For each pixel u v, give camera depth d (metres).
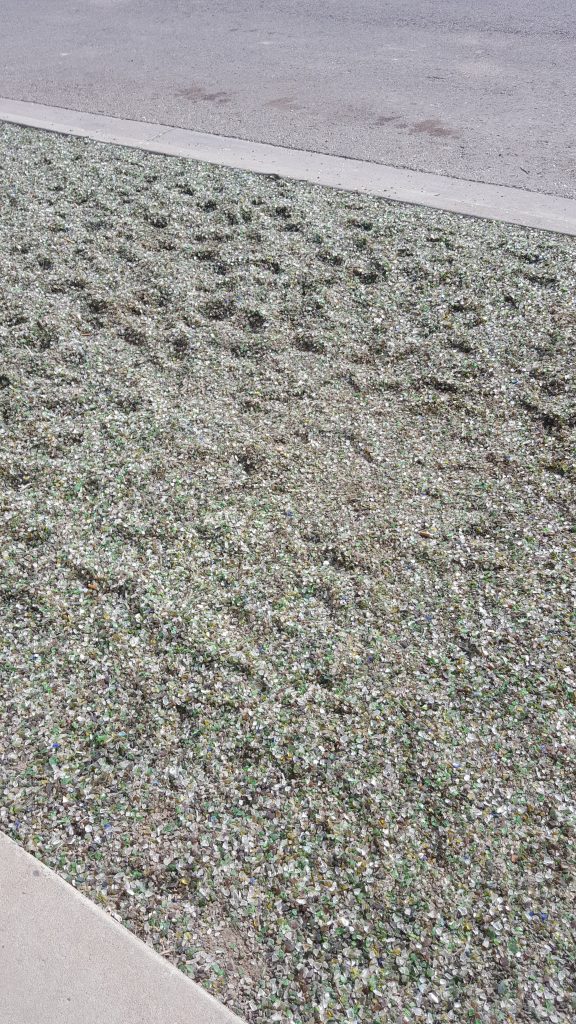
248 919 2.03
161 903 2.06
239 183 6.04
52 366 4.10
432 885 2.09
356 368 4.07
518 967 1.94
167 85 8.54
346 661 2.64
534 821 2.22
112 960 1.92
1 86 8.93
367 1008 1.87
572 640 2.70
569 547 3.04
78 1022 1.82
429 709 2.50
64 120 7.62
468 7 11.06
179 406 3.82
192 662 2.65
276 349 4.23
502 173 5.98
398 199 5.65
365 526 3.15
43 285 4.80
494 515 3.20
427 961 1.95
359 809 2.25
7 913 2.01
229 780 2.32
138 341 4.32
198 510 3.23
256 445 3.56
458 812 2.24
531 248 4.96
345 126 7.10
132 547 3.07
